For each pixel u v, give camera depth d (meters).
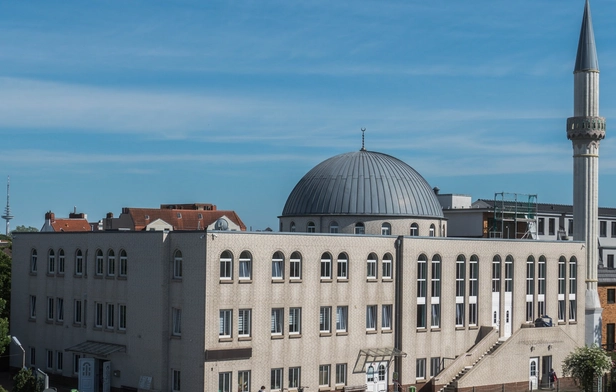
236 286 67.19
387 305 76.50
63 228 155.75
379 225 83.75
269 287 69.06
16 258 86.81
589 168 94.69
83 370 73.56
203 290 65.56
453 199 111.81
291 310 70.69
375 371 75.50
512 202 107.56
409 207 84.94
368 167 86.38
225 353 66.12
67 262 79.75
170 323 68.50
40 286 83.38
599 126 94.19
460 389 75.81
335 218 84.38
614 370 82.19
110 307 74.31
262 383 68.50
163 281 68.31
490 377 78.62
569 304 90.25
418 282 78.31
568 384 85.44
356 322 74.19
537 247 87.19
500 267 84.25
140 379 69.75
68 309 79.38
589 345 88.50
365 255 74.94
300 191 88.31
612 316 100.12
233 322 66.94
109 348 72.75
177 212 152.00
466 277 81.44
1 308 83.19
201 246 65.94
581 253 91.12
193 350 66.25
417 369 78.06
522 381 81.75
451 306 80.50
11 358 86.38
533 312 86.81
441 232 88.12
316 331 71.69
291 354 70.12
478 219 103.81
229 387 66.75
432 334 78.88
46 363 82.19
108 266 74.62
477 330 82.31
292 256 70.81
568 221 131.38
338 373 73.25
